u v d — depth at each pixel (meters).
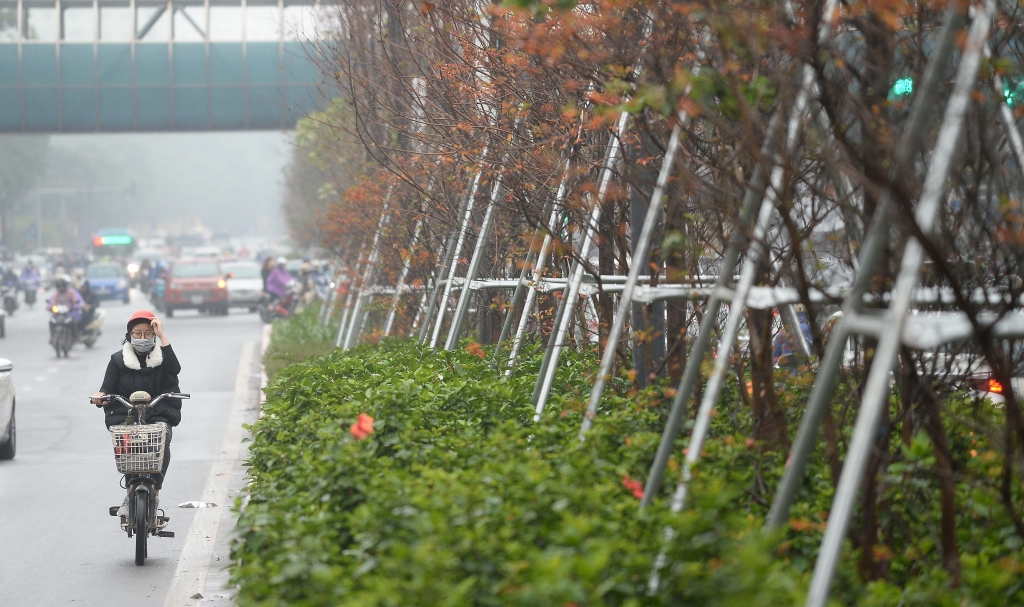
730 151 12.00
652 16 11.34
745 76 10.12
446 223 23.72
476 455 12.33
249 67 68.56
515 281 21.48
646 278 15.12
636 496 10.27
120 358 17.48
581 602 7.10
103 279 105.19
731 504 9.90
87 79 69.00
